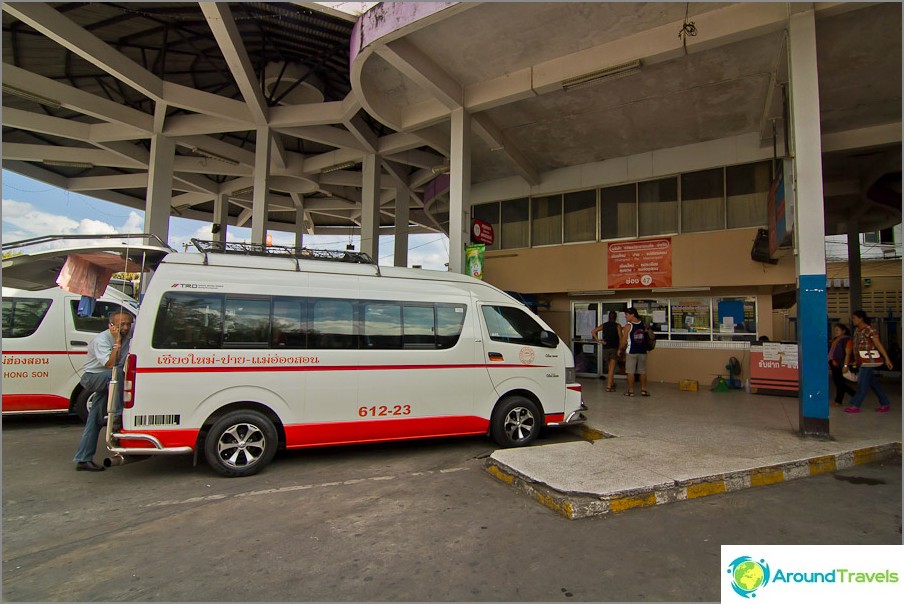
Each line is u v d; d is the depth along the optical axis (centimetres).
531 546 368
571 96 990
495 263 1462
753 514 429
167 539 388
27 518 434
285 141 1912
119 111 1469
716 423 742
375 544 375
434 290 668
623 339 1134
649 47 797
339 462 611
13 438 731
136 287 1116
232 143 1933
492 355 675
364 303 625
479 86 979
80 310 789
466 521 418
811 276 652
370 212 1573
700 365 1188
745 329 1159
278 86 1536
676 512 434
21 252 615
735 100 986
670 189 1245
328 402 588
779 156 1102
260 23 1241
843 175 1336
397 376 622
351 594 305
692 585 312
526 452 576
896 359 1781
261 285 585
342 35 1263
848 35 761
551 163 1352
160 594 307
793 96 672
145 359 523
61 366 785
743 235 1122
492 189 1507
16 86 1227
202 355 542
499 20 785
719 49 816
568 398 714
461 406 653
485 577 324
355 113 1355
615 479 474
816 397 645
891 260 2153
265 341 571
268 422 562
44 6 1005
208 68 1511
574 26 793
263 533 397
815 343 650
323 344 596
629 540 377
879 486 506
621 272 1260
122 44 1348
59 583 322
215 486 520
